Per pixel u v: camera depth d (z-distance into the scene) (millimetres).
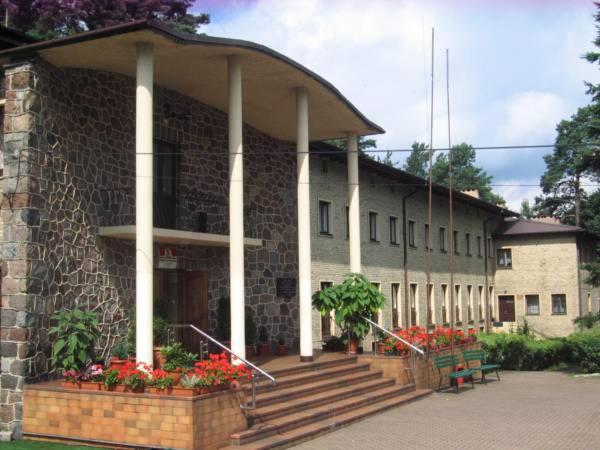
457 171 65812
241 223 13383
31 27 28750
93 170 13312
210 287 16656
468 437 11578
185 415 9539
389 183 25578
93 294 13023
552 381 20766
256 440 10500
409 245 27078
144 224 11633
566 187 50906
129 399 9992
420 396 15945
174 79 14945
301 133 15617
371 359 16422
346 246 22453
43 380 11547
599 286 25641
